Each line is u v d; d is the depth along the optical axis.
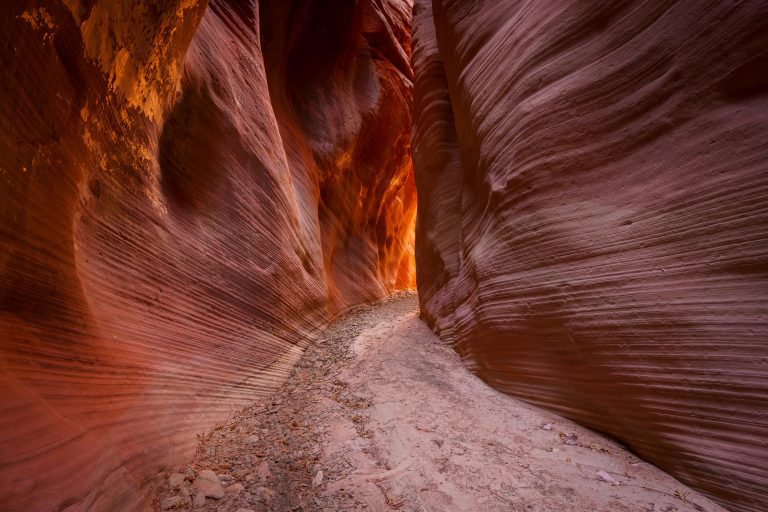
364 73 16.30
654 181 3.48
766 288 2.67
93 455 2.53
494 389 5.14
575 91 4.36
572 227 4.07
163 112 4.95
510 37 5.93
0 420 2.07
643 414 3.26
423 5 10.96
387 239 19.39
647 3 3.82
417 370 6.04
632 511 2.72
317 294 9.68
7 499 1.84
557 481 3.13
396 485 3.27
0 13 2.19
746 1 2.96
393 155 18.09
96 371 3.08
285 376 6.51
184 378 4.25
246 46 7.99
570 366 3.99
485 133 6.11
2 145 2.32
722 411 2.76
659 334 3.16
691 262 3.07
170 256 4.64
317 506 3.03
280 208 7.83
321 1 13.77
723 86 3.09
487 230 5.83
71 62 2.95
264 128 7.77
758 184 2.75
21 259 2.54
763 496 2.49
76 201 3.22
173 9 4.27
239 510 2.96
